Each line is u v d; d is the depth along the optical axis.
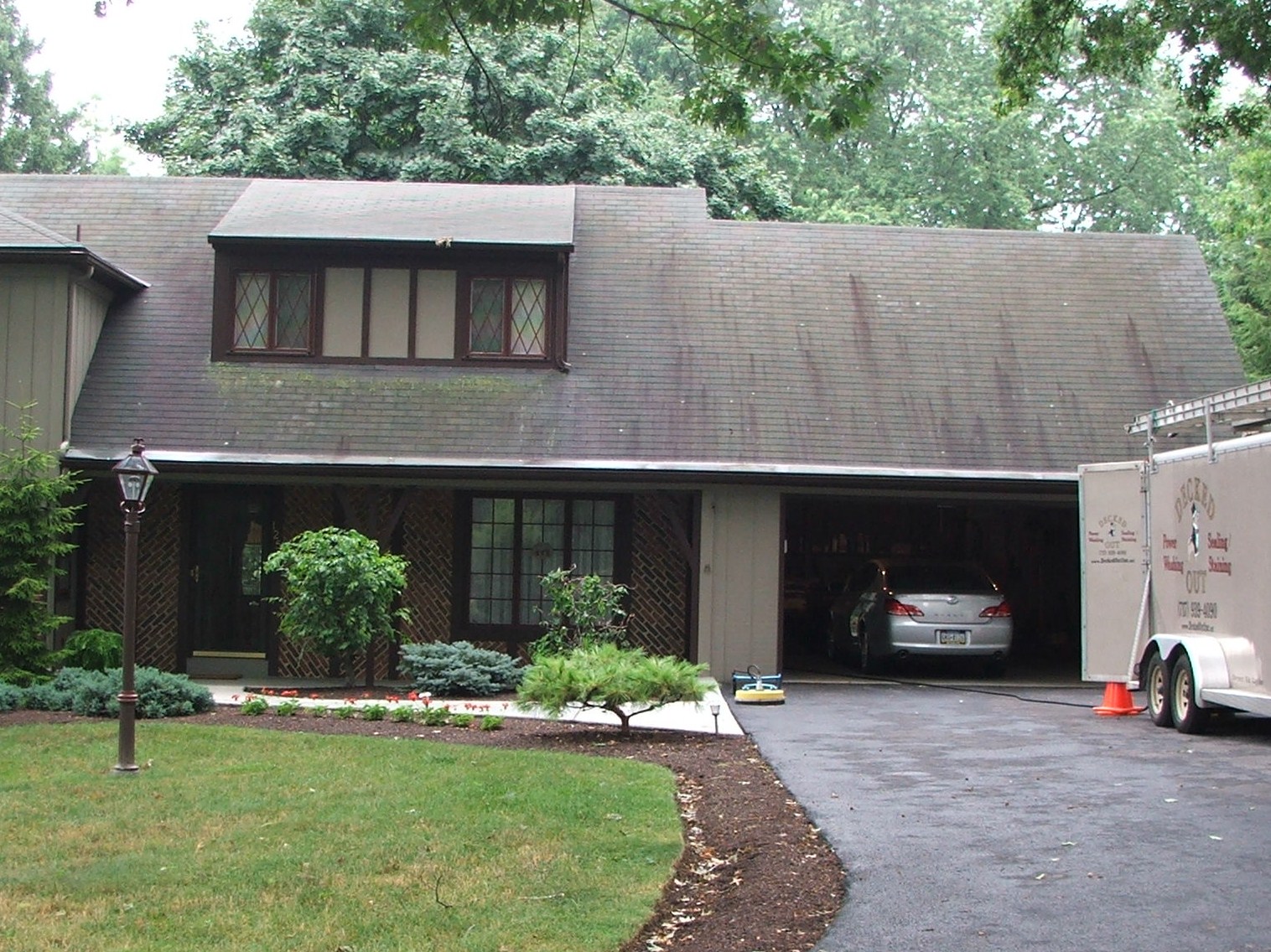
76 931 6.40
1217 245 36.47
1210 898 6.64
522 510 18.23
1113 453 17.81
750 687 15.40
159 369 17.83
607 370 18.23
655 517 18.28
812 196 37.31
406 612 15.93
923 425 17.95
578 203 21.05
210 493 18.11
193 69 30.48
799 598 24.55
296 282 18.17
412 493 17.44
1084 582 14.34
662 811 8.86
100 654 15.56
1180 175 41.72
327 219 18.52
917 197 39.56
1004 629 17.88
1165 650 12.97
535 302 18.27
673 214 20.95
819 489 17.44
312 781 9.87
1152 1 13.32
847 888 6.92
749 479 17.05
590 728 12.92
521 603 18.14
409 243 17.86
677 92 37.12
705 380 18.23
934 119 39.72
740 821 8.66
